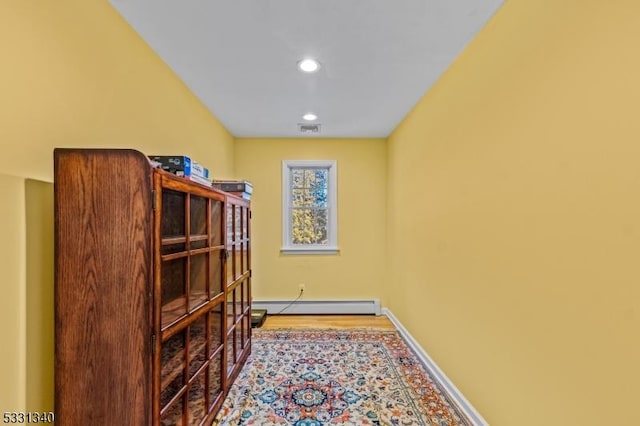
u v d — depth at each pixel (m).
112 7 1.61
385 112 3.19
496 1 1.58
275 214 4.17
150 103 2.01
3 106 1.07
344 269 4.19
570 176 1.19
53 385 1.27
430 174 2.61
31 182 1.17
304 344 3.10
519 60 1.48
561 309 1.24
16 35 1.11
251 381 2.38
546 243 1.32
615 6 1.02
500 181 1.63
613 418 1.04
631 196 0.98
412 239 3.10
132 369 1.23
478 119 1.85
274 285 4.16
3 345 1.08
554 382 1.28
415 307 3.00
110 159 1.22
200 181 1.88
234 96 2.79
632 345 0.98
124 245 1.23
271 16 1.70
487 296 1.75
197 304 1.72
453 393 2.14
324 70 2.30
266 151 4.18
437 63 2.20
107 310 1.23
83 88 1.42
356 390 2.26
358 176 4.20
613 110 1.03
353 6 1.63
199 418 1.77
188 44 1.96
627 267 0.99
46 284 1.24
